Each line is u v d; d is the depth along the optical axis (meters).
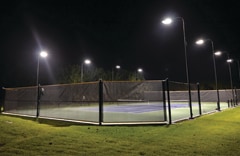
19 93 16.97
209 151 6.12
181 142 7.06
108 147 6.46
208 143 6.95
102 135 7.97
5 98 18.12
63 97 15.17
